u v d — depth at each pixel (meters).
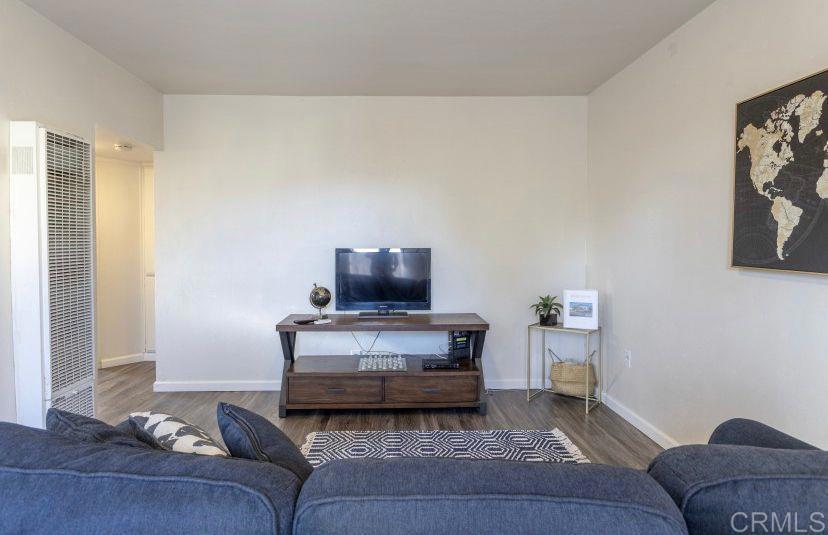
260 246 4.13
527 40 3.02
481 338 3.68
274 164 4.11
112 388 4.25
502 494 0.75
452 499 0.75
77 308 2.79
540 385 4.26
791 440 1.21
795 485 0.76
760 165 2.14
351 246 4.15
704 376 2.62
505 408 3.76
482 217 4.19
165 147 4.06
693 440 2.72
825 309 1.86
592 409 3.74
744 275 2.30
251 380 4.16
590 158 4.13
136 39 2.98
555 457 2.86
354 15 2.69
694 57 2.70
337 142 4.12
